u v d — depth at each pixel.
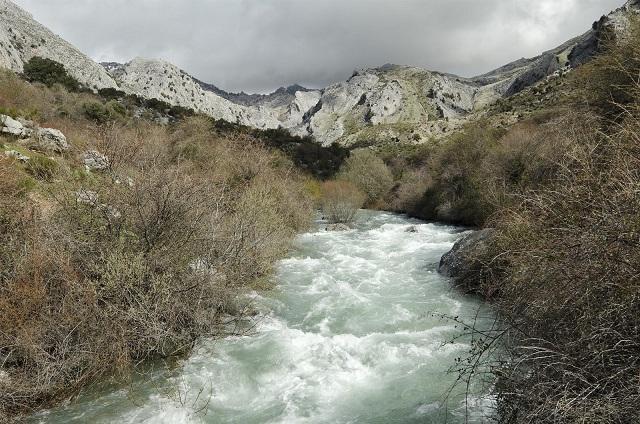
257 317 8.48
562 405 2.83
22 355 5.58
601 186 3.57
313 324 8.36
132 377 6.12
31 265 5.87
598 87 8.63
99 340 5.88
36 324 5.57
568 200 3.83
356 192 24.80
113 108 29.69
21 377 5.31
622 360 3.09
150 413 5.35
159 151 10.55
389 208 31.61
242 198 11.86
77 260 6.59
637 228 3.10
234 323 8.02
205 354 6.87
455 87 160.25
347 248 15.55
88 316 5.89
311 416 5.45
